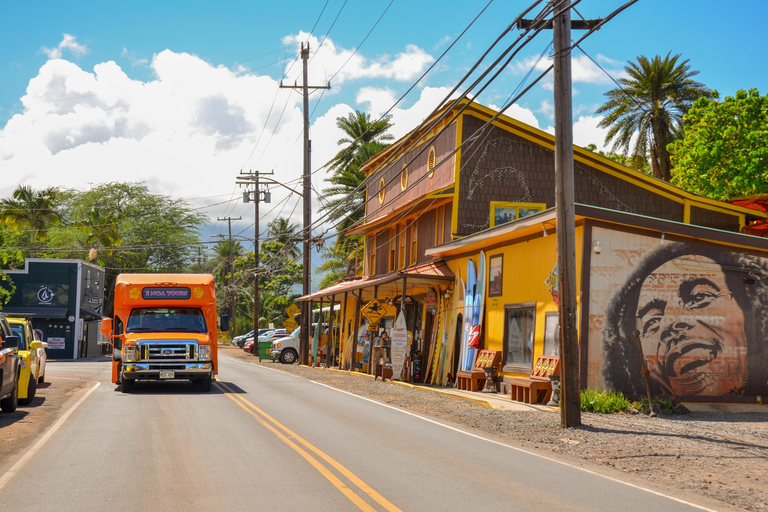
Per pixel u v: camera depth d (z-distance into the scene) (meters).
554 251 18.41
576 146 26.84
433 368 25.92
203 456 9.58
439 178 28.09
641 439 12.58
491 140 26.31
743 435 13.30
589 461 10.52
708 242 17.53
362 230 37.19
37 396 17.95
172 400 17.08
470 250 24.16
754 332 17.50
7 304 48.53
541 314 18.92
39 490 7.52
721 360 17.33
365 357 33.50
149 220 76.44
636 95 44.03
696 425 14.56
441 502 7.26
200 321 20.11
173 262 77.56
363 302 36.53
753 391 17.34
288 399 17.84
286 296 94.25
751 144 32.03
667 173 43.72
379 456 9.92
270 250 96.12
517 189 26.28
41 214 64.12
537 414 15.95
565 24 13.98
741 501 8.10
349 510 6.82
